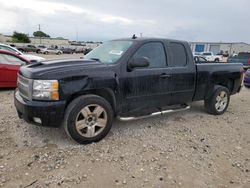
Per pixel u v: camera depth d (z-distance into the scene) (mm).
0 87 7707
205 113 5992
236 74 6074
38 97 3514
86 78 3738
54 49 54188
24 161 3309
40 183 2869
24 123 4629
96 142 3975
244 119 5734
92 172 3143
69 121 3664
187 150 3889
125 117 4375
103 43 5250
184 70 4965
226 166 3465
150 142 4105
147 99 4504
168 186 2938
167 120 5301
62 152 3594
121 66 4125
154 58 4613
